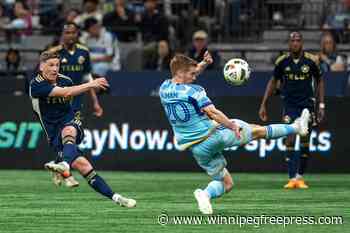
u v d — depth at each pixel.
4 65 71.69
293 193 45.59
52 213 36.41
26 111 60.97
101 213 36.28
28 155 60.91
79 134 38.53
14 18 76.44
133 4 74.69
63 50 51.81
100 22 70.81
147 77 62.06
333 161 58.78
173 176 56.34
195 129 34.00
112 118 60.31
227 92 60.84
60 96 37.00
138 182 52.00
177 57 34.22
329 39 62.19
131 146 60.16
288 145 49.44
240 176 56.44
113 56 67.25
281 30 68.06
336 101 58.53
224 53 67.00
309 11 69.12
